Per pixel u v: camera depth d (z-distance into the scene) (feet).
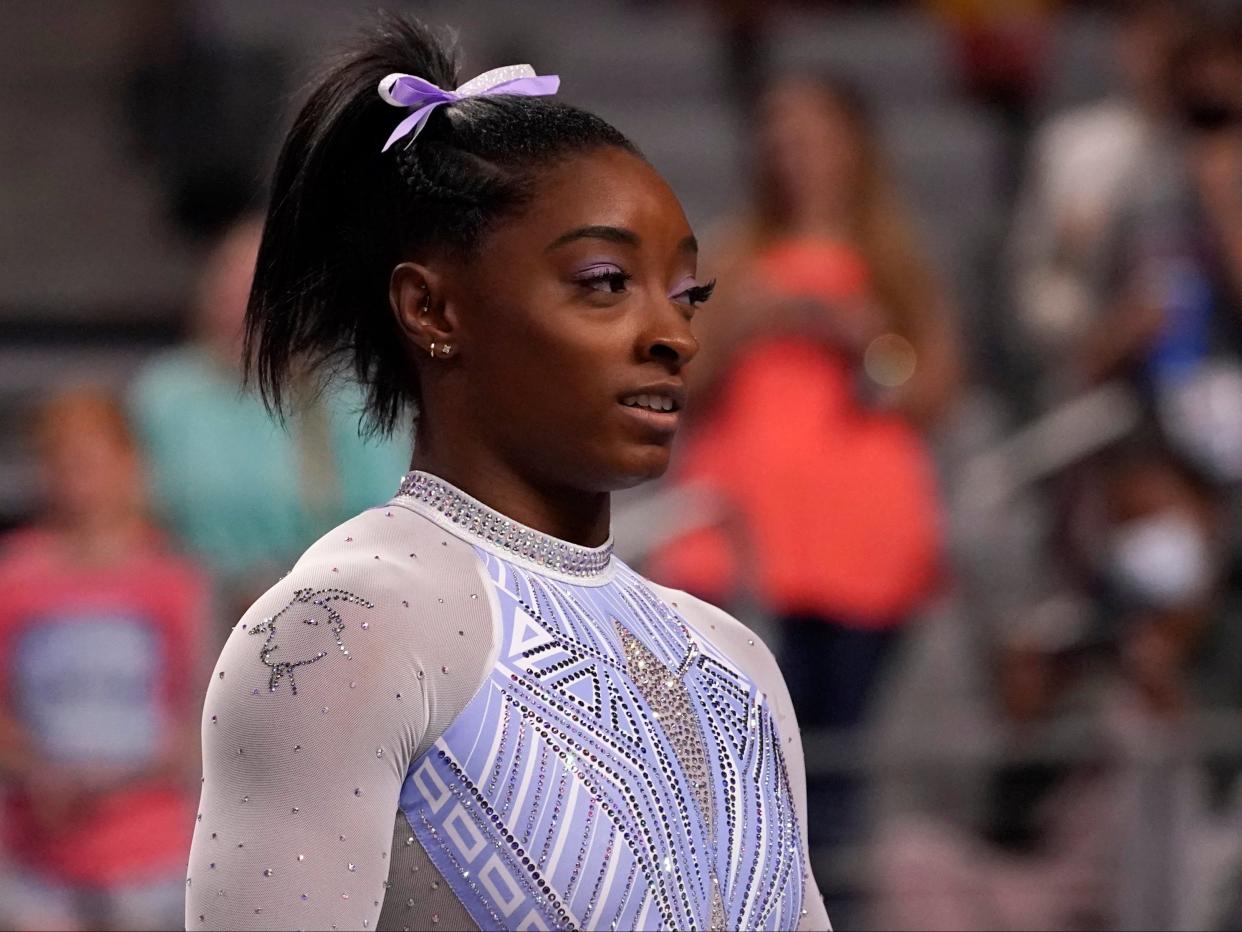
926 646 53.62
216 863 15.62
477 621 16.53
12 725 42.47
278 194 18.51
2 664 42.86
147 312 82.89
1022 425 65.05
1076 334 59.62
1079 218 60.23
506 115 17.60
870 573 46.75
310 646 15.93
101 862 41.16
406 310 17.48
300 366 18.92
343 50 18.83
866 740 45.32
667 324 17.06
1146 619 49.65
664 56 94.58
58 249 85.61
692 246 17.67
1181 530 51.37
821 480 46.68
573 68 93.09
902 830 44.37
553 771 16.19
